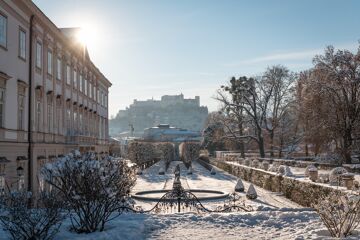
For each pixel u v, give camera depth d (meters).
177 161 114.88
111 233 12.98
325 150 54.50
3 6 25.83
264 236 13.12
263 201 29.97
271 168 41.19
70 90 43.69
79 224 13.66
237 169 55.91
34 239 11.88
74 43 43.97
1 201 13.45
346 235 12.32
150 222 15.02
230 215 16.06
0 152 25.28
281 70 69.62
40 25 33.09
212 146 114.62
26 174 29.92
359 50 46.94
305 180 28.88
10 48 27.12
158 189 38.47
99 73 60.28
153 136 165.00
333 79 47.00
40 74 33.34
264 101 70.50
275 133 73.19
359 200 12.58
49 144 34.94
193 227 14.55
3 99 26.08
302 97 52.47
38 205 13.09
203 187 41.16
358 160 50.59
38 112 32.94
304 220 15.24
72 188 13.13
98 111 61.97
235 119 74.69
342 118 47.28
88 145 47.34
